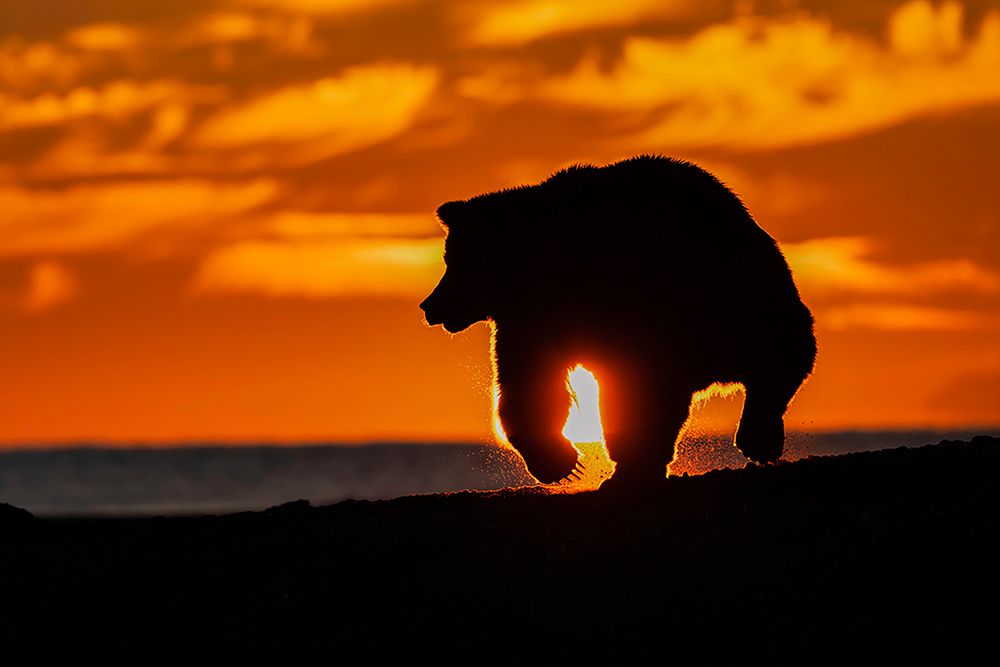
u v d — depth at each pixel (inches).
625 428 1579.7
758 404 1617.9
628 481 1605.6
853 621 1290.6
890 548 1369.3
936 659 1221.7
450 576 1530.5
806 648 1275.8
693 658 1301.7
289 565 1658.5
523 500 1707.7
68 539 2063.2
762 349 1588.3
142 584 1712.6
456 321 1690.5
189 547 1851.6
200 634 1571.1
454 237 1695.4
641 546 1482.5
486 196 1702.8
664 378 1561.3
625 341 1566.2
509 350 1657.2
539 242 1643.7
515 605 1445.6
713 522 1492.4
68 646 1632.6
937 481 1497.3
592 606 1408.7
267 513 2017.7
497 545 1567.4
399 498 1891.0
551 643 1375.5
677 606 1374.3
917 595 1299.2
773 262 1611.7
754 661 1277.1
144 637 1598.2
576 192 1643.7
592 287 1587.1
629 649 1334.9
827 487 1524.4
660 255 1573.6
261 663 1482.5
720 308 1565.0
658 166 1630.2
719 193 1621.6
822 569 1368.1
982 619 1248.8
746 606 1346.0
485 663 1378.0
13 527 2167.8
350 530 1718.8
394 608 1505.9
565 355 1630.2
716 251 1574.8
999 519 1376.7
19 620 1690.5
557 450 1649.9
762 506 1510.8
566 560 1492.4
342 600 1550.2
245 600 1609.3
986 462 1531.7
